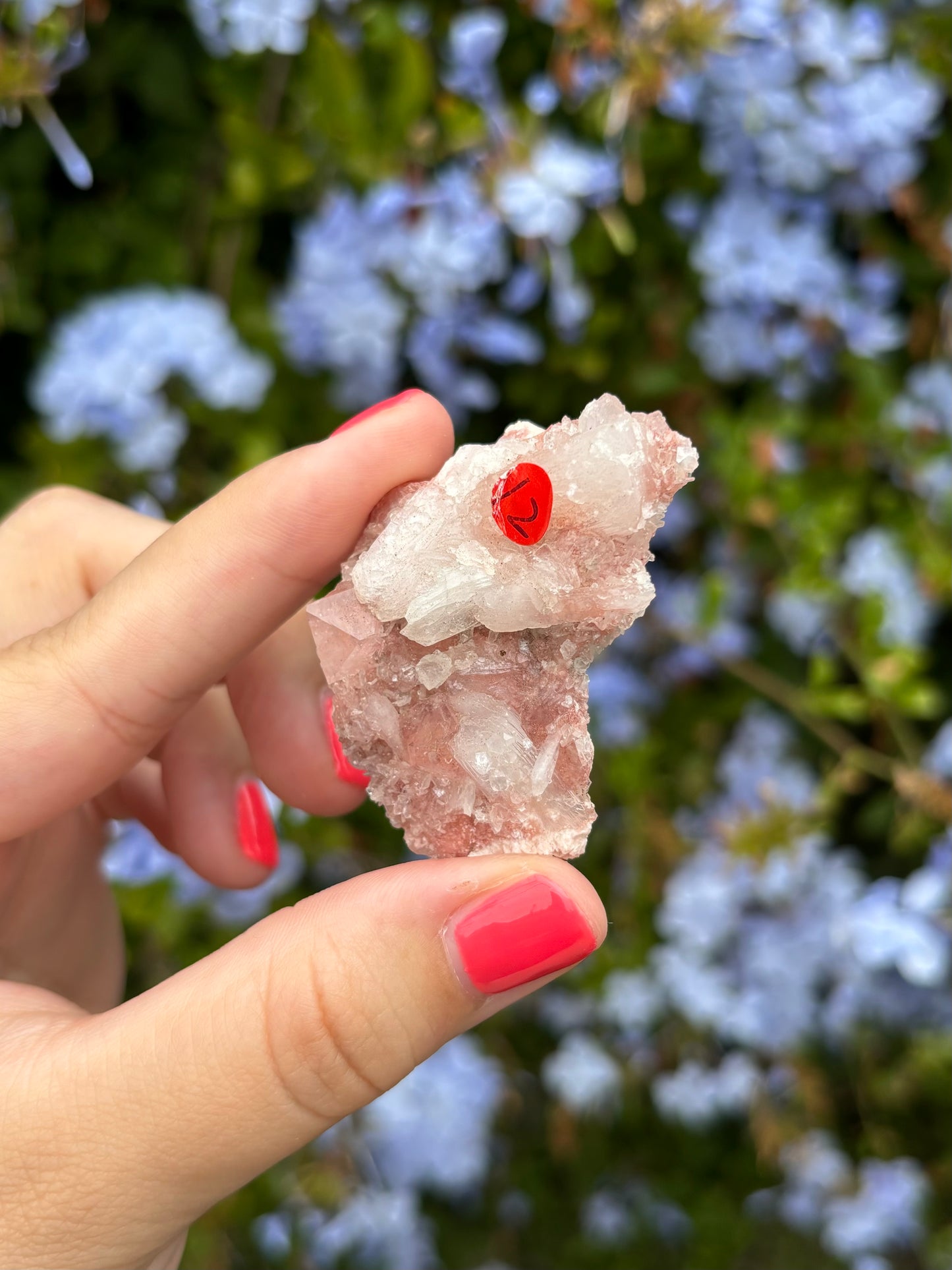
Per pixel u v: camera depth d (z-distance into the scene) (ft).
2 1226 0.33
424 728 0.37
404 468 0.37
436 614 0.35
